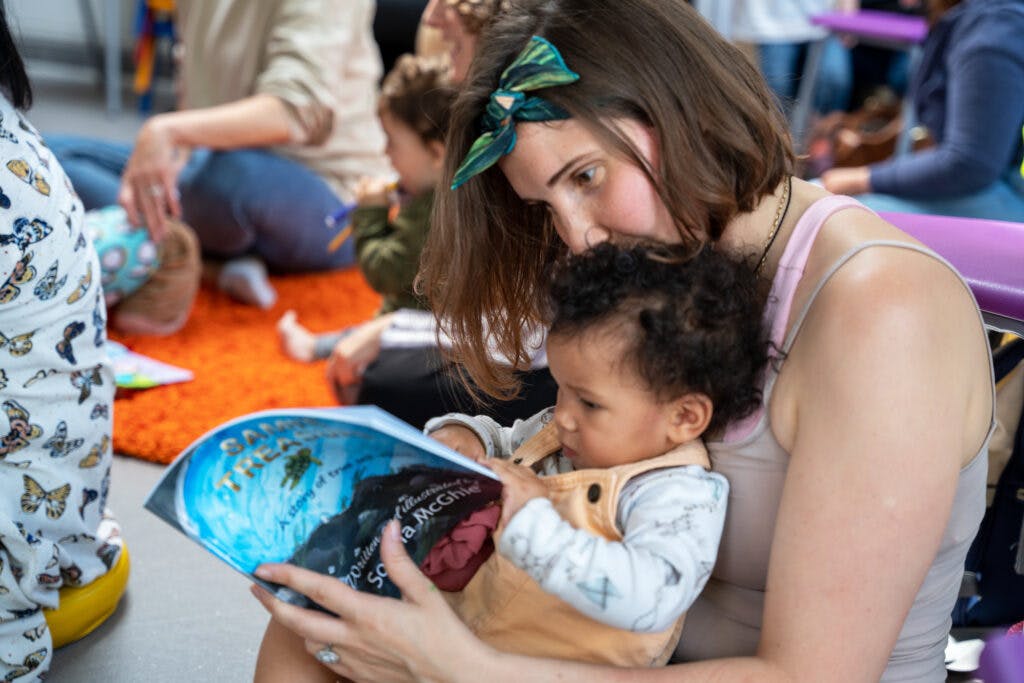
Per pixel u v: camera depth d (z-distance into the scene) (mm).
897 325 824
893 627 835
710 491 904
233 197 2662
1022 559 1223
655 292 889
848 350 829
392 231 2188
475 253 1087
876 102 3945
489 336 1183
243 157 2682
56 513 1343
